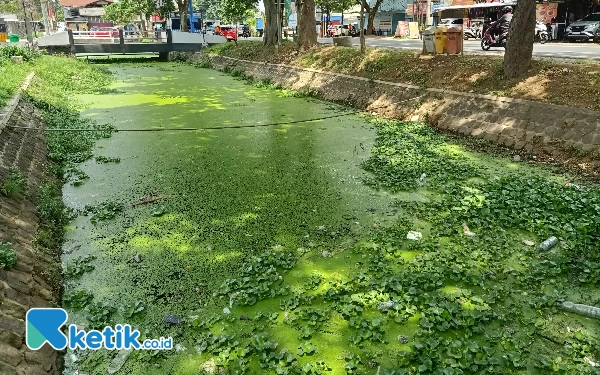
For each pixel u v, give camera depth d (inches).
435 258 230.1
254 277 216.7
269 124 468.8
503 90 441.1
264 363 164.9
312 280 212.8
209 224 271.9
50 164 356.2
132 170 360.5
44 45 1101.7
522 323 185.2
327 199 307.0
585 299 198.8
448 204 289.9
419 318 187.6
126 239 254.8
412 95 525.7
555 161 359.6
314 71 709.3
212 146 422.6
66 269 225.3
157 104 616.4
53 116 496.4
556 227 253.8
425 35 582.6
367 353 169.0
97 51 1148.5
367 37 1392.7
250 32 1969.7
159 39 1250.0
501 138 407.5
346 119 526.6
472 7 1033.5
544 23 903.1
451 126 457.7
